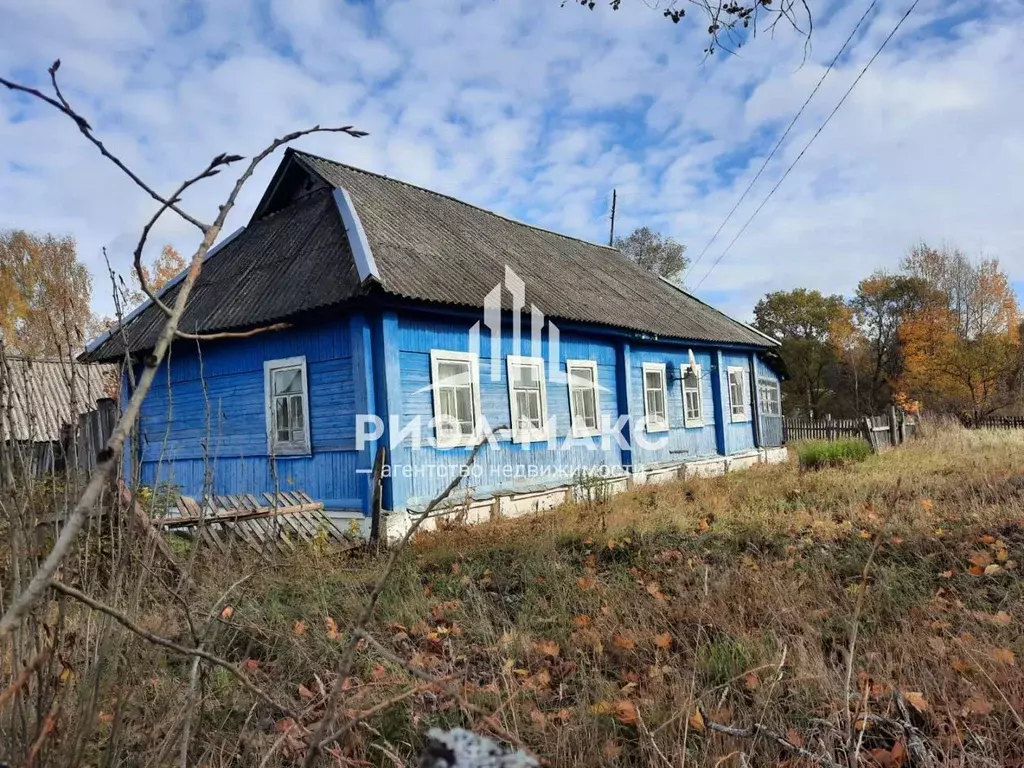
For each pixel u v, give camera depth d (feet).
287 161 40.98
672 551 20.35
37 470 7.68
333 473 29.63
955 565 17.07
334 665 12.69
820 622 14.05
